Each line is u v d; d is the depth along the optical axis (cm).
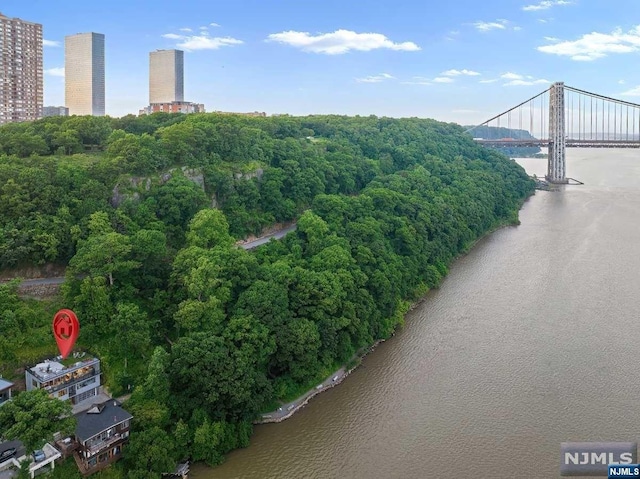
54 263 7469
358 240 9469
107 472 5106
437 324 8944
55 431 4862
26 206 7431
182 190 8562
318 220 9312
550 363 7606
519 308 9619
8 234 7188
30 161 8344
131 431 5362
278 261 7981
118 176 8506
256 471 5478
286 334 6706
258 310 6712
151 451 5147
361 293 8100
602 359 7706
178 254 7481
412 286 10056
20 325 6297
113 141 9412
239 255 7419
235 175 10000
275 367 6869
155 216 8269
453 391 6912
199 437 5478
